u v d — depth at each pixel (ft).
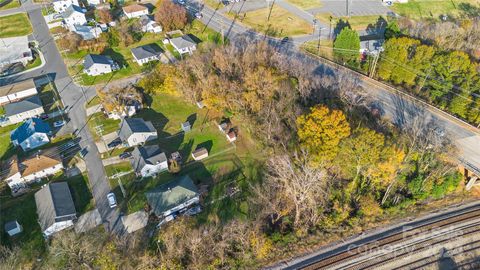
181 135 249.14
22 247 183.32
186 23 363.56
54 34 360.48
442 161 204.13
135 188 213.05
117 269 166.50
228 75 264.11
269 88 240.53
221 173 222.07
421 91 261.65
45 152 233.96
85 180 217.97
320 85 246.68
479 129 229.45
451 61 237.86
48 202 196.13
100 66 302.86
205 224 191.62
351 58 293.43
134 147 239.50
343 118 184.14
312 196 183.93
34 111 262.26
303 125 195.31
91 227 192.13
